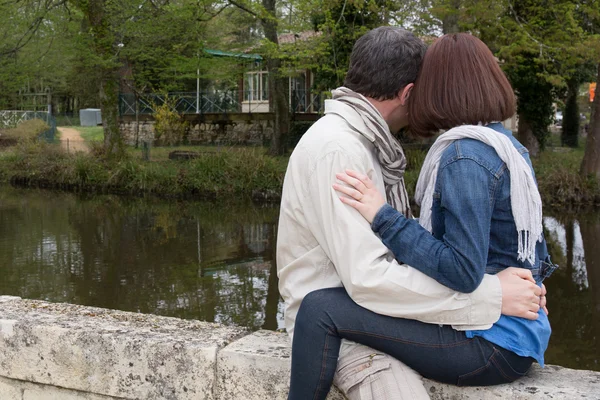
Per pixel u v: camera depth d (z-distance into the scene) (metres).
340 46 17.30
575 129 25.88
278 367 1.78
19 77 18.91
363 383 1.49
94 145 19.84
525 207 1.42
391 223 1.45
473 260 1.37
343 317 1.48
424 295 1.42
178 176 17.19
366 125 1.57
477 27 12.64
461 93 1.50
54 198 17.16
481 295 1.43
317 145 1.52
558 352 5.71
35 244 10.92
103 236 11.62
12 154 21.23
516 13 13.85
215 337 1.98
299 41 16.08
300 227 1.56
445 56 1.53
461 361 1.46
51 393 2.12
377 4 14.57
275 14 19.17
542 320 1.54
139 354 1.95
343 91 1.62
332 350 1.49
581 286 7.88
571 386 1.58
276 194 16.03
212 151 19.25
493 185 1.40
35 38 18.75
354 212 1.47
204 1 17.75
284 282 1.63
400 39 1.58
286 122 21.48
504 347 1.46
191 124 26.42
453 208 1.38
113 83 19.22
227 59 20.56
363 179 1.48
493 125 1.52
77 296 7.71
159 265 9.30
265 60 21.47
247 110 29.12
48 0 18.39
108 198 17.09
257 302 7.34
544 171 15.24
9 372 2.15
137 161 18.72
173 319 2.21
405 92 1.61
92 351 2.01
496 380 1.52
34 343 2.10
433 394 1.61
